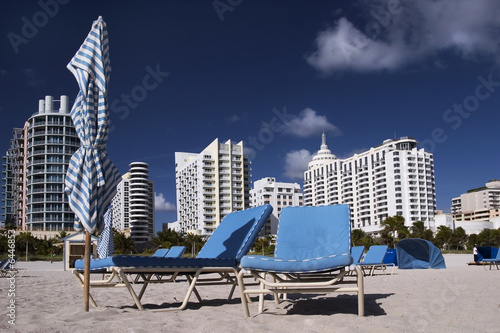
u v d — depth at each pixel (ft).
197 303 20.92
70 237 82.17
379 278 38.65
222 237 21.95
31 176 289.33
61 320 15.44
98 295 26.09
